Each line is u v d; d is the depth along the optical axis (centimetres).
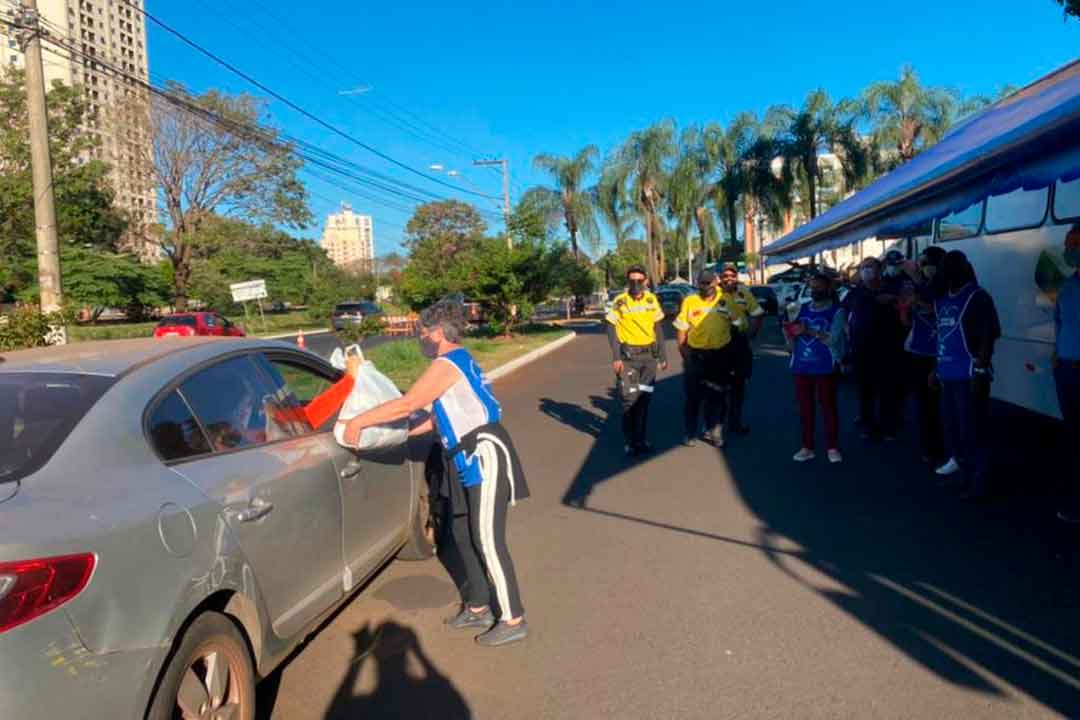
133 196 4638
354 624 461
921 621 431
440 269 5834
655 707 359
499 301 2928
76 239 4447
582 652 415
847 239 1342
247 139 4047
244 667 312
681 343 893
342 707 370
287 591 356
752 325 931
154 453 307
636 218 4456
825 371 781
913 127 3331
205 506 304
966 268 638
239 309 5628
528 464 858
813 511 638
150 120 4038
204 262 4766
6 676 220
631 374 848
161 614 265
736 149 3931
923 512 621
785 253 2034
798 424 1004
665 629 437
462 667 405
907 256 1250
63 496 261
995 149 582
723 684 376
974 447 640
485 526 423
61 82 3912
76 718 234
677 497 697
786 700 359
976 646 400
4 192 3753
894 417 881
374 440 432
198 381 354
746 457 837
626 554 558
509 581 427
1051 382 774
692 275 6266
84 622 240
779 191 3769
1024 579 479
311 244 6925
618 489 734
